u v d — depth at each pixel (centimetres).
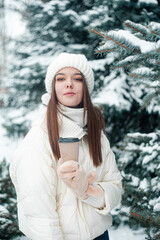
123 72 316
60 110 117
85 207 116
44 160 106
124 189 200
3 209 250
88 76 123
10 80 382
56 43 371
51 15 343
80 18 327
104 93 303
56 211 110
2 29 665
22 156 107
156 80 141
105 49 135
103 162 129
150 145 230
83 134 117
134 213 174
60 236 103
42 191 102
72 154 85
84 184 93
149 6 253
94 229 115
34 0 364
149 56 130
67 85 117
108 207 117
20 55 413
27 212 103
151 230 191
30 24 387
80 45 360
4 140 506
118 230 264
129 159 275
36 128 115
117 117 312
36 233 101
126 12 261
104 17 300
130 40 127
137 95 306
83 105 128
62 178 89
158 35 129
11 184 283
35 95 403
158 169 208
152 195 198
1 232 241
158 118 296
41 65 346
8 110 446
